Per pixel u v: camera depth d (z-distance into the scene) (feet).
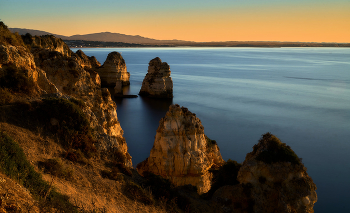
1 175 45.24
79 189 59.72
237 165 86.84
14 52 87.15
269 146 76.33
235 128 249.34
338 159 185.98
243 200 73.20
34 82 87.97
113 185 68.64
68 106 80.84
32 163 58.34
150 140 216.13
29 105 76.79
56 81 117.80
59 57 122.72
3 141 52.08
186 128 104.99
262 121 271.69
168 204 71.26
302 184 70.79
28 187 48.08
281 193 70.33
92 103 121.90
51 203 46.62
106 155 82.07
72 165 67.67
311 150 200.95
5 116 70.28
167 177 102.27
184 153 102.83
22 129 69.87
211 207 75.15
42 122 76.28
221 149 200.85
